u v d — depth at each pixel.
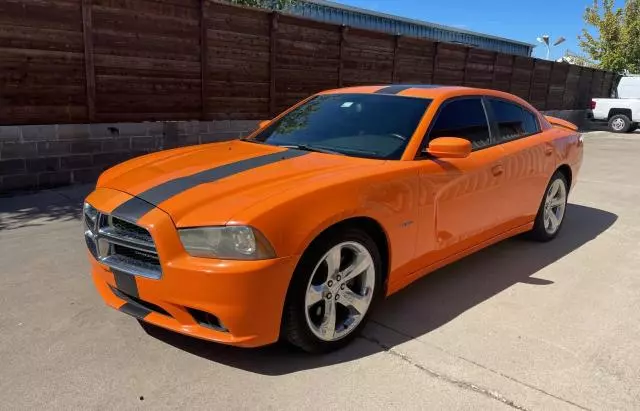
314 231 2.72
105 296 3.10
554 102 19.86
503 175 4.21
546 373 2.87
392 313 3.57
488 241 4.30
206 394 2.61
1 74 6.34
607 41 27.14
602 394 2.69
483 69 15.27
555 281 4.23
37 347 3.00
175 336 3.16
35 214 5.71
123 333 3.18
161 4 7.63
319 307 2.96
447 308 3.67
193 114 8.41
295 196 2.72
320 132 3.92
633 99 20.16
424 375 2.82
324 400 2.58
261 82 9.28
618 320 3.55
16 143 6.56
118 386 2.65
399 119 3.77
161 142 8.03
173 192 2.88
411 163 3.41
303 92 10.08
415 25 20.56
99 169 7.38
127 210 2.81
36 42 6.54
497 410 2.54
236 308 2.58
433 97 3.94
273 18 9.09
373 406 2.54
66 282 3.91
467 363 2.95
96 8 6.96
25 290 3.75
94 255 3.06
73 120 7.06
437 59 13.33
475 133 4.12
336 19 17.22
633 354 3.10
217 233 2.57
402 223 3.27
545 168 4.86
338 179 2.97
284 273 2.64
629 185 8.66
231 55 8.70
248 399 2.57
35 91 6.65
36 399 2.54
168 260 2.63
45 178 6.89
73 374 2.75
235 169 3.19
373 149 3.57
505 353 3.07
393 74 12.08
